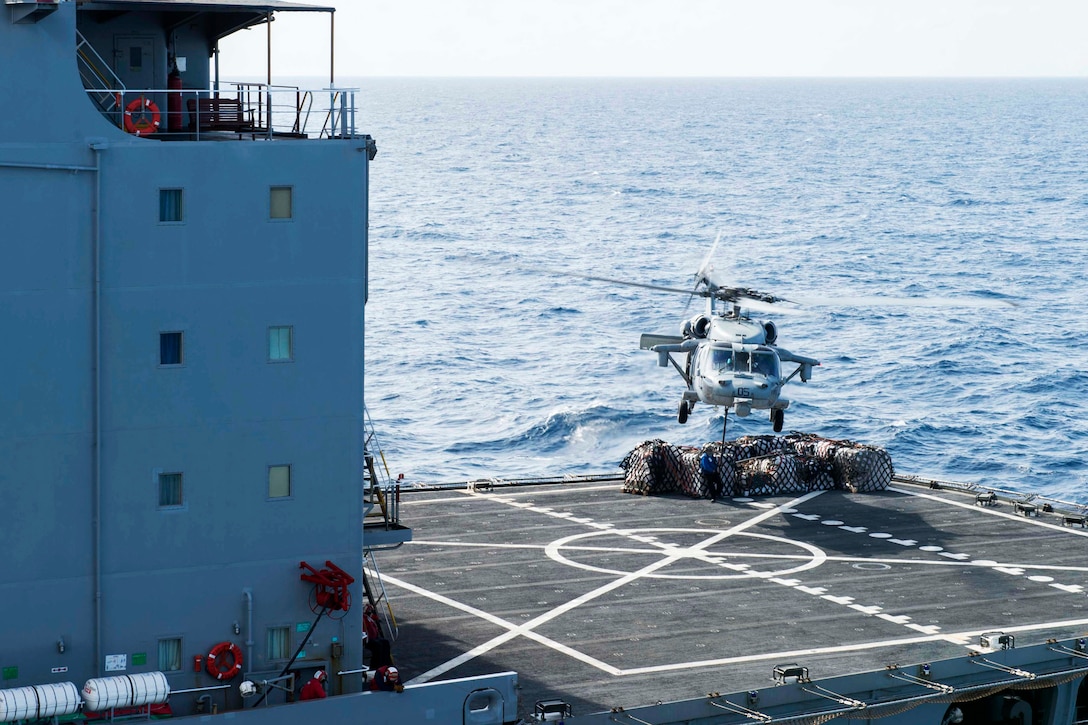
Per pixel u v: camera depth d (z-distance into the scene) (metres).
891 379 105.50
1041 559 49.62
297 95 34.00
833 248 179.25
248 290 32.44
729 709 35.38
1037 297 141.38
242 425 32.81
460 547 49.88
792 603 44.41
